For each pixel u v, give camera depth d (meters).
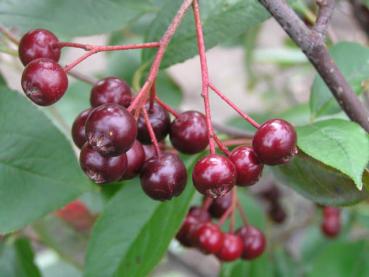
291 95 0.39
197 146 0.14
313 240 0.31
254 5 0.16
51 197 0.16
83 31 0.18
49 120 0.16
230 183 0.12
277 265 0.29
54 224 0.25
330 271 0.24
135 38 0.27
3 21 0.18
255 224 0.25
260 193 0.31
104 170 0.13
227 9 0.16
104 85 0.14
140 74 0.18
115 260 0.17
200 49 0.13
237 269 0.25
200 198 0.22
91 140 0.12
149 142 0.14
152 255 0.16
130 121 0.12
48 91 0.13
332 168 0.14
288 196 0.36
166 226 0.16
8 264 0.22
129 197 0.17
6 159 0.16
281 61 0.33
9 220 0.15
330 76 0.15
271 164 0.13
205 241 0.17
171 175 0.13
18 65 0.25
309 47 0.14
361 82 0.18
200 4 0.17
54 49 0.14
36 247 0.35
